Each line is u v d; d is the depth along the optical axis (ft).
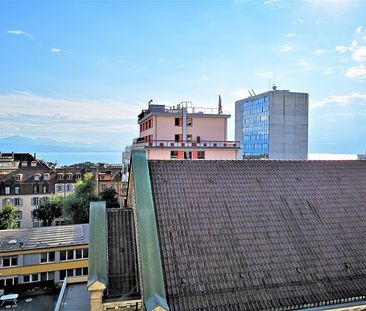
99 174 284.61
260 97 394.32
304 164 81.92
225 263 56.90
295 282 56.59
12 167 310.45
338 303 55.36
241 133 442.50
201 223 62.39
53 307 118.32
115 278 58.59
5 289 128.67
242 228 63.31
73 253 136.67
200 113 201.36
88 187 229.04
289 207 69.62
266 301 53.11
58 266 134.21
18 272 130.00
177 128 200.03
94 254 58.59
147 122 214.28
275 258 59.47
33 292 130.11
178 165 73.20
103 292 54.85
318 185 76.64
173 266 54.95
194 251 57.67
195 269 55.21
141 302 54.85
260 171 76.89
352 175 81.61
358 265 61.36
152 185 67.41
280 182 75.20
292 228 65.36
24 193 265.13
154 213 60.64
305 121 380.99
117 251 63.67
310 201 72.08
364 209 72.90
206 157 192.44
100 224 64.44
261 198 70.28
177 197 66.13
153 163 72.23
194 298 51.49
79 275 136.26
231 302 52.01
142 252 54.03
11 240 138.21
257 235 62.59
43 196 270.67
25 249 131.13
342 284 57.93
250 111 417.69
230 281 54.65
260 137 393.29
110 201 227.81
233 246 59.77
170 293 51.49
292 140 377.50
